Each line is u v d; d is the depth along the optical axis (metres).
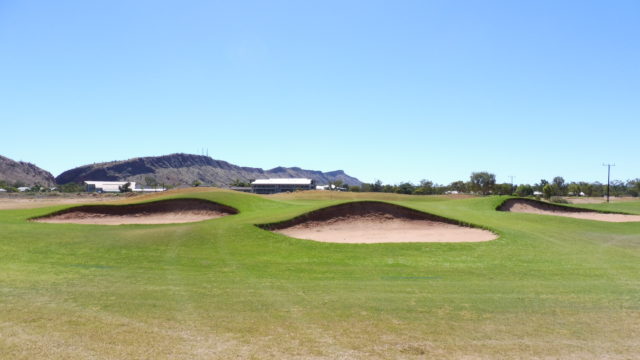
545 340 8.41
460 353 7.67
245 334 8.52
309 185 185.38
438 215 31.98
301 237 27.48
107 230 27.02
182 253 19.58
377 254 20.09
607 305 11.09
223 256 19.17
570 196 134.00
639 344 8.24
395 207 33.06
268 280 14.17
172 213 40.44
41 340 7.95
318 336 8.45
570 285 13.63
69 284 12.91
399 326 9.16
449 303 11.20
